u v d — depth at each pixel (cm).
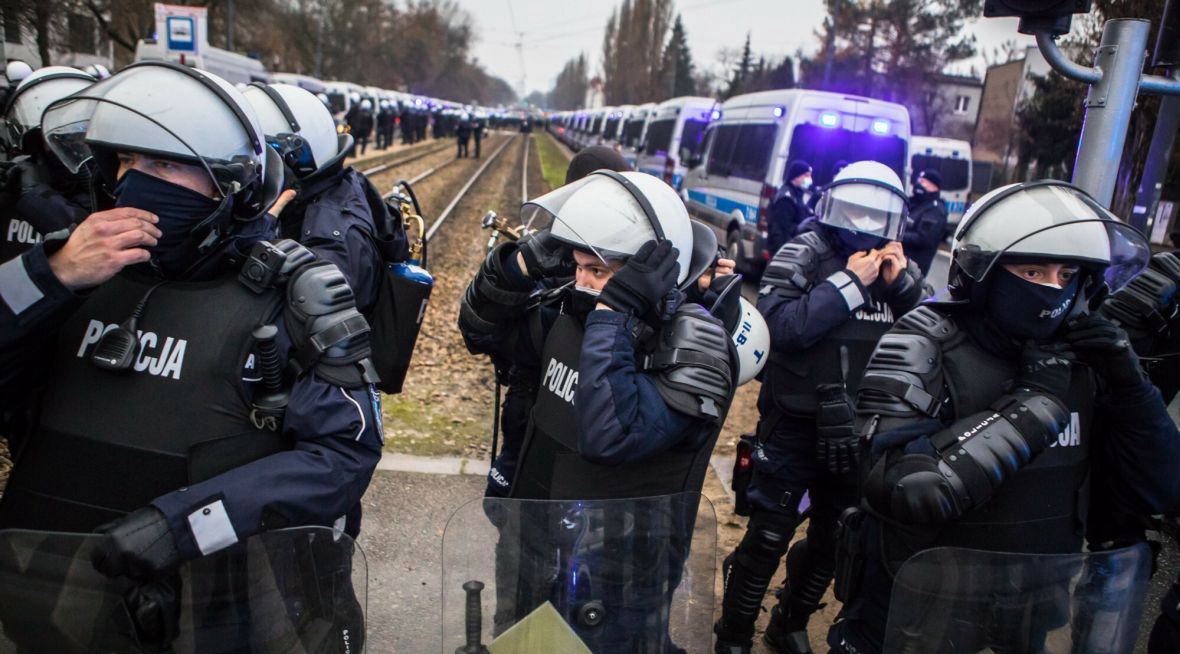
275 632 148
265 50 4188
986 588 162
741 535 387
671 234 183
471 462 450
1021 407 170
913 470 167
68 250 142
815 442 277
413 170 2514
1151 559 187
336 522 190
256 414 157
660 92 6931
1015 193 183
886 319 290
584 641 163
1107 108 304
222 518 141
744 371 221
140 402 152
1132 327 275
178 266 160
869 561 188
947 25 2914
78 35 1717
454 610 160
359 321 165
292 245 166
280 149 269
